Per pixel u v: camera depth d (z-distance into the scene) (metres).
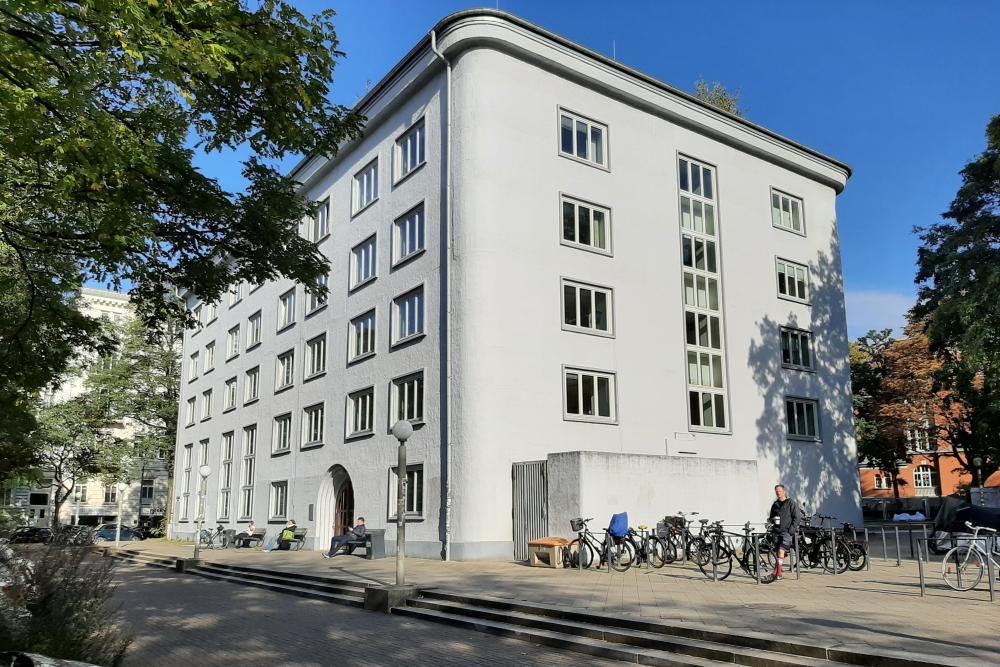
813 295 31.03
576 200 24.38
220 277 11.95
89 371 44.50
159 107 9.93
